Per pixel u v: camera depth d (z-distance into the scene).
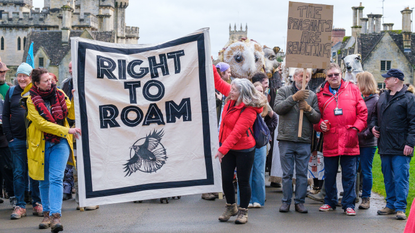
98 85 5.59
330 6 6.70
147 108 5.68
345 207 6.66
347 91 6.69
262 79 7.25
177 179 5.70
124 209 7.11
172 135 5.71
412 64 47.69
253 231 5.65
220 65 7.33
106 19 73.19
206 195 7.91
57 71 59.41
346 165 6.64
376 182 9.86
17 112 6.52
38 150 5.77
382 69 48.03
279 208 7.03
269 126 7.07
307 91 6.41
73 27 66.25
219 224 6.03
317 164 7.78
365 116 6.63
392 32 49.12
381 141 6.60
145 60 5.72
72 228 5.89
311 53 6.69
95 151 5.55
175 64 5.74
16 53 71.06
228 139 5.66
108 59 5.64
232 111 5.82
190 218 6.42
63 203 7.70
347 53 49.59
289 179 6.72
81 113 5.53
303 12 6.68
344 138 6.56
